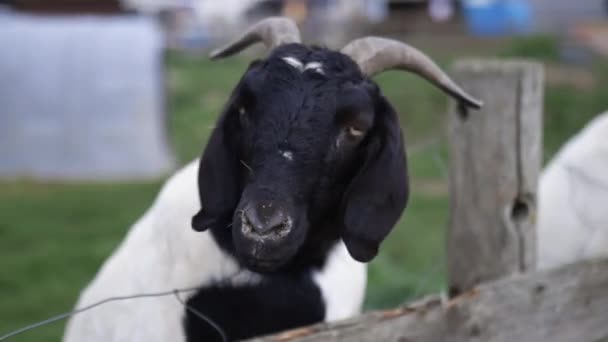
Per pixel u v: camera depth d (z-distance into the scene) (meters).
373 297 6.26
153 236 3.35
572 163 4.72
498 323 2.98
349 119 2.74
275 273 3.08
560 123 15.72
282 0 34.53
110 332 3.37
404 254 8.90
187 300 3.15
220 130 2.85
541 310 3.11
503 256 3.35
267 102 2.72
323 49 2.87
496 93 3.29
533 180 3.35
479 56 22.38
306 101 2.71
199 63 25.12
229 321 3.12
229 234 3.03
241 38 3.27
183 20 36.19
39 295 7.79
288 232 2.59
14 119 14.87
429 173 13.05
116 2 32.22
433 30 27.97
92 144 14.49
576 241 4.62
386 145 2.81
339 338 2.56
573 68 19.34
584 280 3.24
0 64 16.36
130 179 13.46
